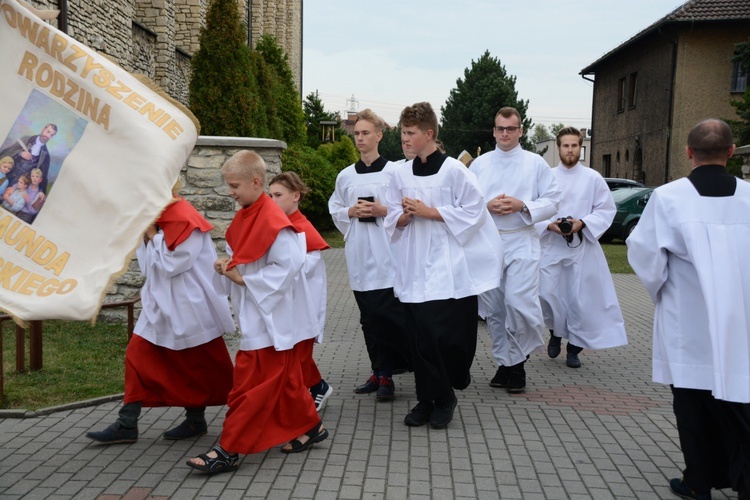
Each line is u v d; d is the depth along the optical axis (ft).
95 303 11.48
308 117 129.90
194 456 14.96
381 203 20.27
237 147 27.61
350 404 18.99
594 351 26.32
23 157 12.14
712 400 12.48
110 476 13.85
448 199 17.08
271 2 115.75
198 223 15.10
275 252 14.03
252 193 14.39
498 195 20.53
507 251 20.07
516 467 14.57
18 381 19.70
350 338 27.81
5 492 13.05
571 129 24.17
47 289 11.59
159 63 57.57
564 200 24.07
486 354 25.59
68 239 12.05
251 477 13.88
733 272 12.11
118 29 46.80
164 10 57.26
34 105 12.35
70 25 38.68
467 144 189.16
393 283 19.66
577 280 23.41
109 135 12.44
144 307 15.30
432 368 16.55
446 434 16.53
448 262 16.83
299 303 14.69
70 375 20.45
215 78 49.57
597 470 14.49
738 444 12.00
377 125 20.56
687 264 12.64
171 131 12.75
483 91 187.73
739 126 82.17
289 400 14.52
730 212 12.41
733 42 97.09
